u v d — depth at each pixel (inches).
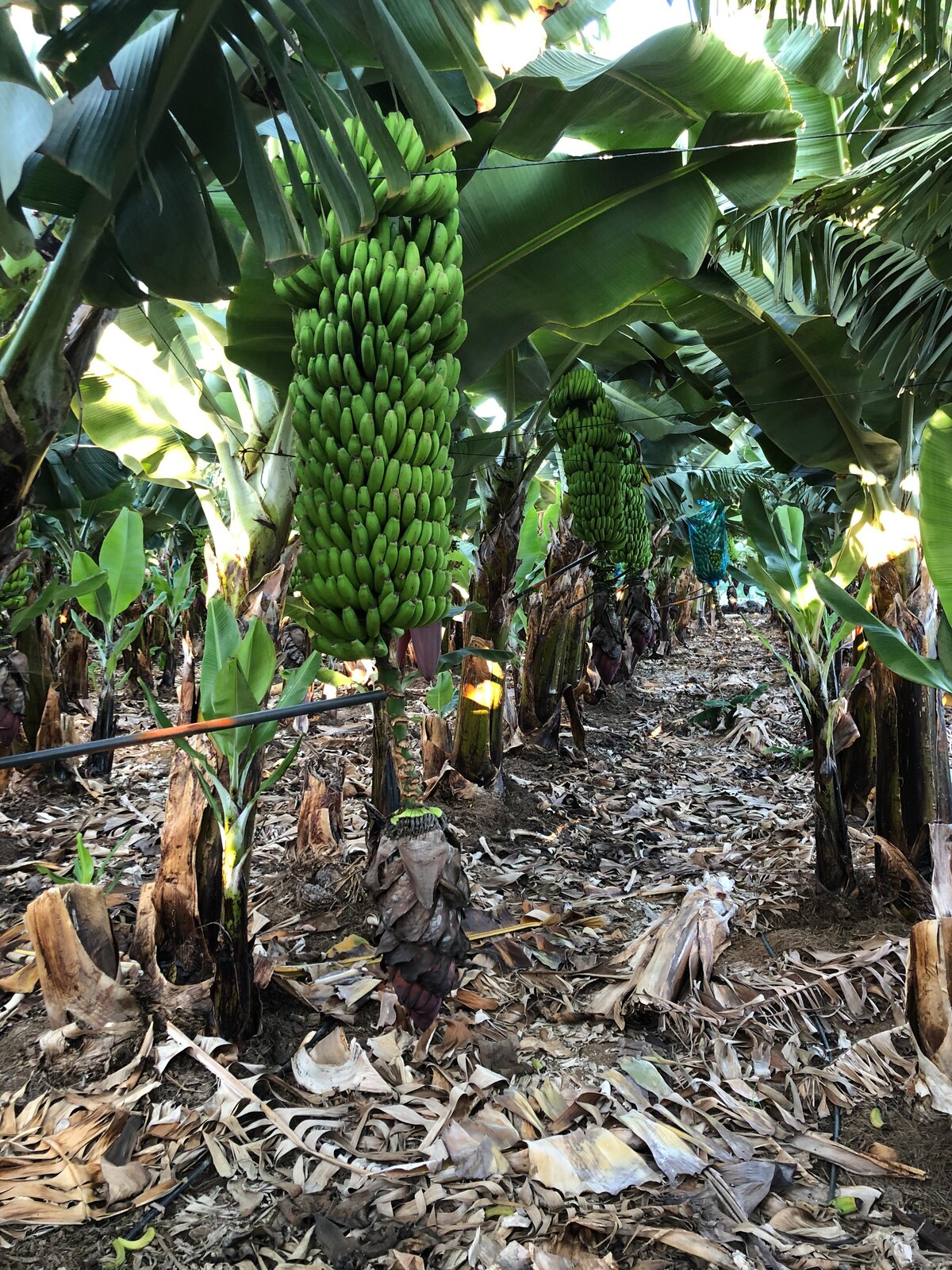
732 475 331.3
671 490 331.9
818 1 97.0
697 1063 98.9
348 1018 103.9
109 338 119.4
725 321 152.1
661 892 147.7
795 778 223.3
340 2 57.8
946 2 92.7
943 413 89.1
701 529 268.4
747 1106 91.2
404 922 81.6
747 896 144.5
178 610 307.9
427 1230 73.0
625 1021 107.2
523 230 112.9
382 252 74.5
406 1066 95.8
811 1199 78.2
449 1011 107.4
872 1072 96.1
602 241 114.9
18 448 61.2
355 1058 94.7
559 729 244.8
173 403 123.8
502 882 151.9
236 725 70.9
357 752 230.7
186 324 173.8
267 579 111.3
